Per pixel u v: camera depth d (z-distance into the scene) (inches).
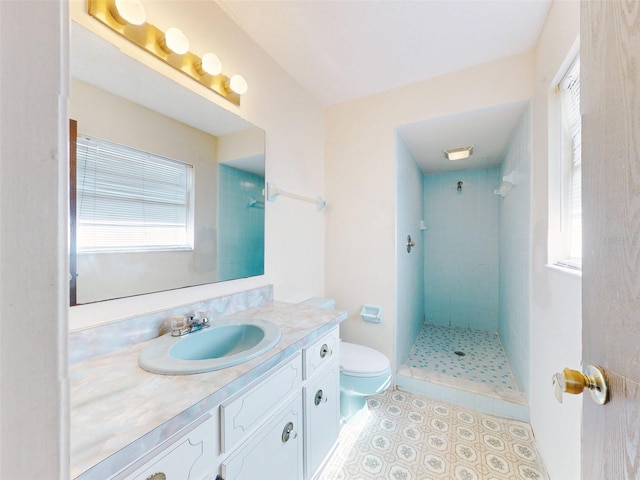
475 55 62.6
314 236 82.0
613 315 14.7
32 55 8.0
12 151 7.6
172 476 22.5
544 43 52.8
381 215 78.8
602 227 15.8
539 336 54.7
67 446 8.8
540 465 50.1
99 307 33.9
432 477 47.8
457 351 96.0
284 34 56.5
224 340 43.1
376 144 79.4
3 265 7.5
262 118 60.7
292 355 38.3
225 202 51.9
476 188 121.9
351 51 61.4
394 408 67.6
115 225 35.9
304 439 41.1
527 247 64.4
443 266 128.5
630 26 13.1
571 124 47.8
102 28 34.6
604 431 15.4
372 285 80.0
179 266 43.7
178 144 43.9
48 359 8.3
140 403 23.4
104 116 34.9
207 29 47.8
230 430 27.9
